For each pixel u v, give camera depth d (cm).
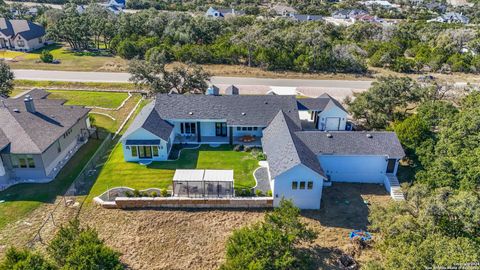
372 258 2498
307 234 2402
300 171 2897
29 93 4822
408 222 2273
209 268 2427
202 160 3800
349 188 3431
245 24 10344
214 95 4431
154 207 3055
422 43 9781
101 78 6788
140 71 5478
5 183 3344
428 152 3412
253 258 2108
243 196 3145
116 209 3023
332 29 10038
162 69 5588
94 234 2242
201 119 4153
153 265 2439
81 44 9469
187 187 3141
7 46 9175
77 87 6294
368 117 4578
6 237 2641
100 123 4800
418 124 3697
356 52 8550
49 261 2120
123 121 4891
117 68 7462
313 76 7400
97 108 5316
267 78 7175
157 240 2675
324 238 2711
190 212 3005
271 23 9962
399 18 16300
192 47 8144
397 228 2297
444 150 3334
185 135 4328
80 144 4159
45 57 7781
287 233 2358
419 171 3262
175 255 2536
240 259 2078
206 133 4362
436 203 2244
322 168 3378
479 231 2178
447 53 8669
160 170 3591
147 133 3706
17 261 1989
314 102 4594
